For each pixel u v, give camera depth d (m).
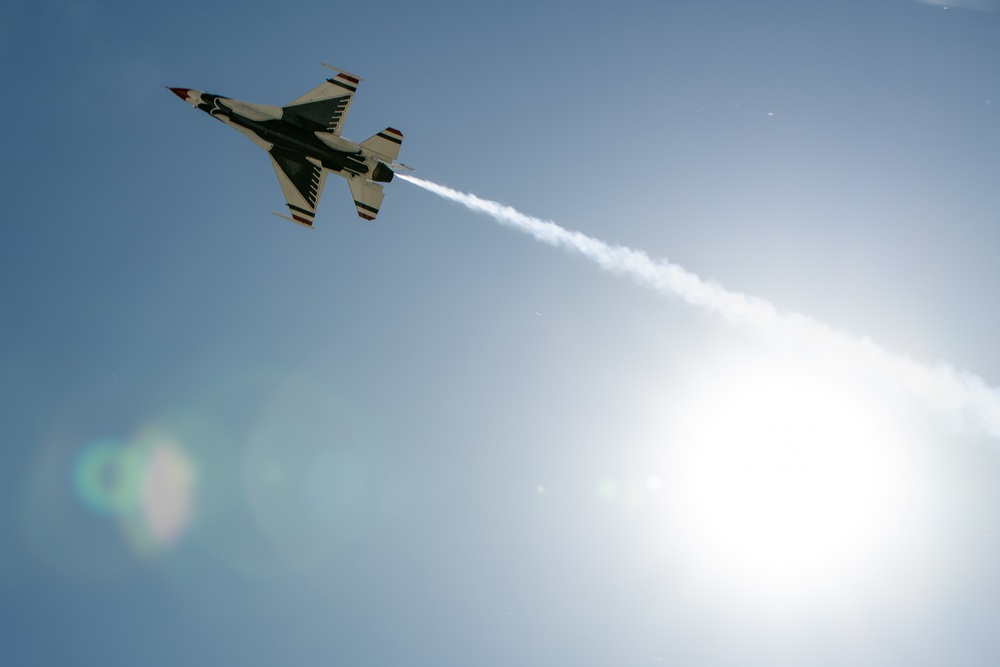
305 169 88.12
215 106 84.06
